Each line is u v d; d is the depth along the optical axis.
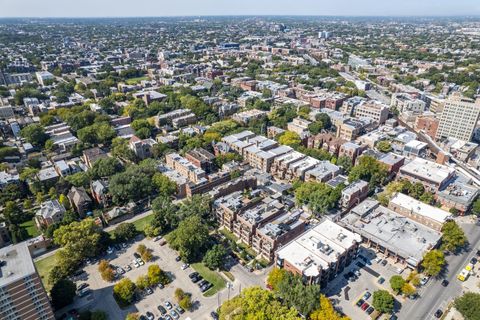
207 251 173.75
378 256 180.38
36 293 121.75
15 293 116.00
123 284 151.75
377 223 194.50
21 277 115.56
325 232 177.88
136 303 152.25
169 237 184.50
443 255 167.62
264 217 187.12
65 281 150.25
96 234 175.50
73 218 195.25
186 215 199.38
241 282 164.75
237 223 193.00
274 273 154.50
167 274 169.00
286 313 132.62
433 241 180.38
